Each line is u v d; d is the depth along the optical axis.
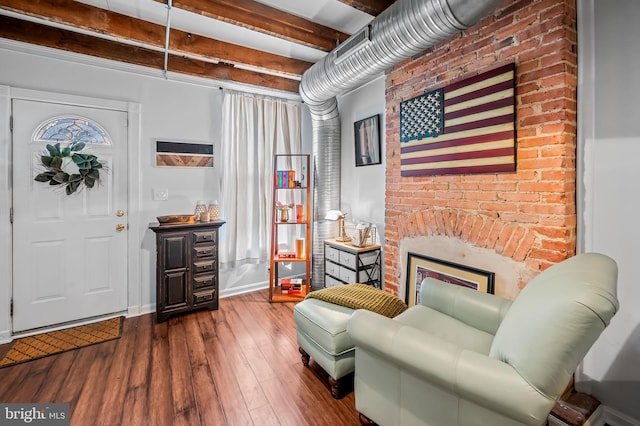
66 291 2.73
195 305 2.99
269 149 3.64
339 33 2.66
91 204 2.81
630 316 1.54
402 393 1.32
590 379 1.69
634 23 1.48
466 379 1.06
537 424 0.95
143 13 2.34
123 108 2.90
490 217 2.00
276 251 3.56
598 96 1.61
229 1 2.13
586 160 1.65
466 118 2.10
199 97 3.29
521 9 1.79
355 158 3.50
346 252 3.08
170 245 2.84
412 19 1.81
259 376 2.01
